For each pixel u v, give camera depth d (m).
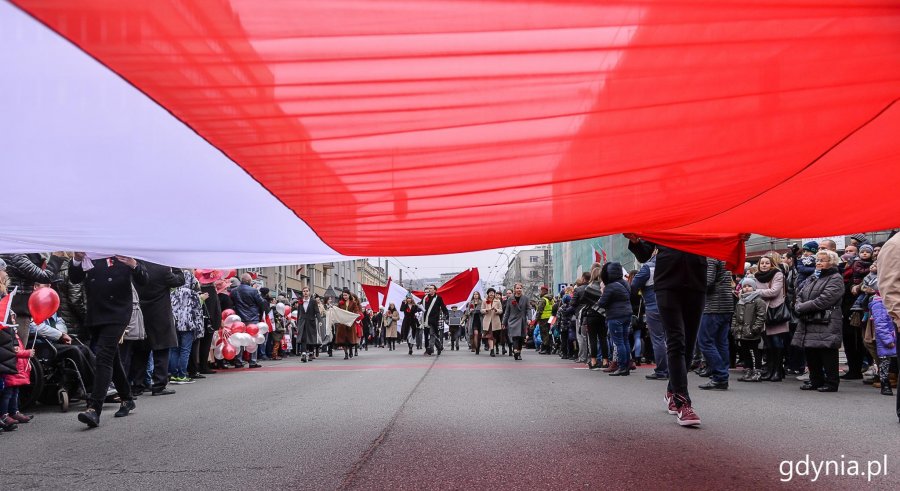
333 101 2.79
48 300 6.45
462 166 3.51
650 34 2.34
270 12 2.17
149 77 2.57
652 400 7.60
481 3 2.11
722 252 5.77
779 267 9.49
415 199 4.09
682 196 4.16
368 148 3.27
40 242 4.97
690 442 5.00
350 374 11.99
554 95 2.78
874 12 2.22
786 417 6.11
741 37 2.38
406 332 20.19
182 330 10.46
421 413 6.78
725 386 8.34
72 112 2.85
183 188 3.86
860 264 9.07
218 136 3.12
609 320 11.16
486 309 18.86
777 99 2.85
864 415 6.21
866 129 3.17
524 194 3.98
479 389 8.97
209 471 4.33
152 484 4.02
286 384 10.18
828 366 8.10
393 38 2.34
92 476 4.24
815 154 3.48
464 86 2.70
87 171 3.50
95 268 6.38
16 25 2.21
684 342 5.81
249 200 4.14
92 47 2.35
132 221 4.53
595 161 3.47
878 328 7.77
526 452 4.74
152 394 8.84
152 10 2.14
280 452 4.91
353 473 4.22
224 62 2.47
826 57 2.52
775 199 4.40
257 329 13.58
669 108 2.90
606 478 3.96
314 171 3.59
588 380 10.22
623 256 46.09
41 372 7.09
